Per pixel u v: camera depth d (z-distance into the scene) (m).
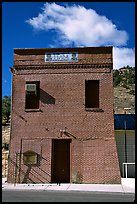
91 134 23.22
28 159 23.28
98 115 23.44
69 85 23.95
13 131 23.84
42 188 19.88
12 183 22.86
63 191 18.84
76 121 23.44
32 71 24.41
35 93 23.83
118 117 29.20
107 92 23.69
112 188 19.94
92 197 16.12
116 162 22.69
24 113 23.97
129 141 26.16
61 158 23.77
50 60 24.34
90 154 22.94
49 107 23.81
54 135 23.41
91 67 24.03
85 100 23.80
